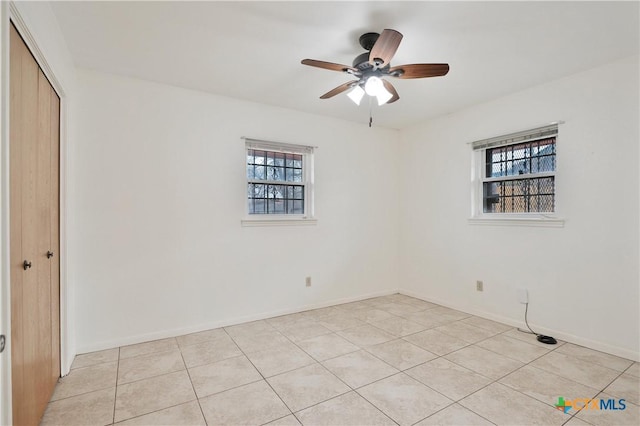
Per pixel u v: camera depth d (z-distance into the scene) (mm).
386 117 4062
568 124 2852
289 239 3730
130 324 2859
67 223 2311
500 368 2385
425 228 4250
